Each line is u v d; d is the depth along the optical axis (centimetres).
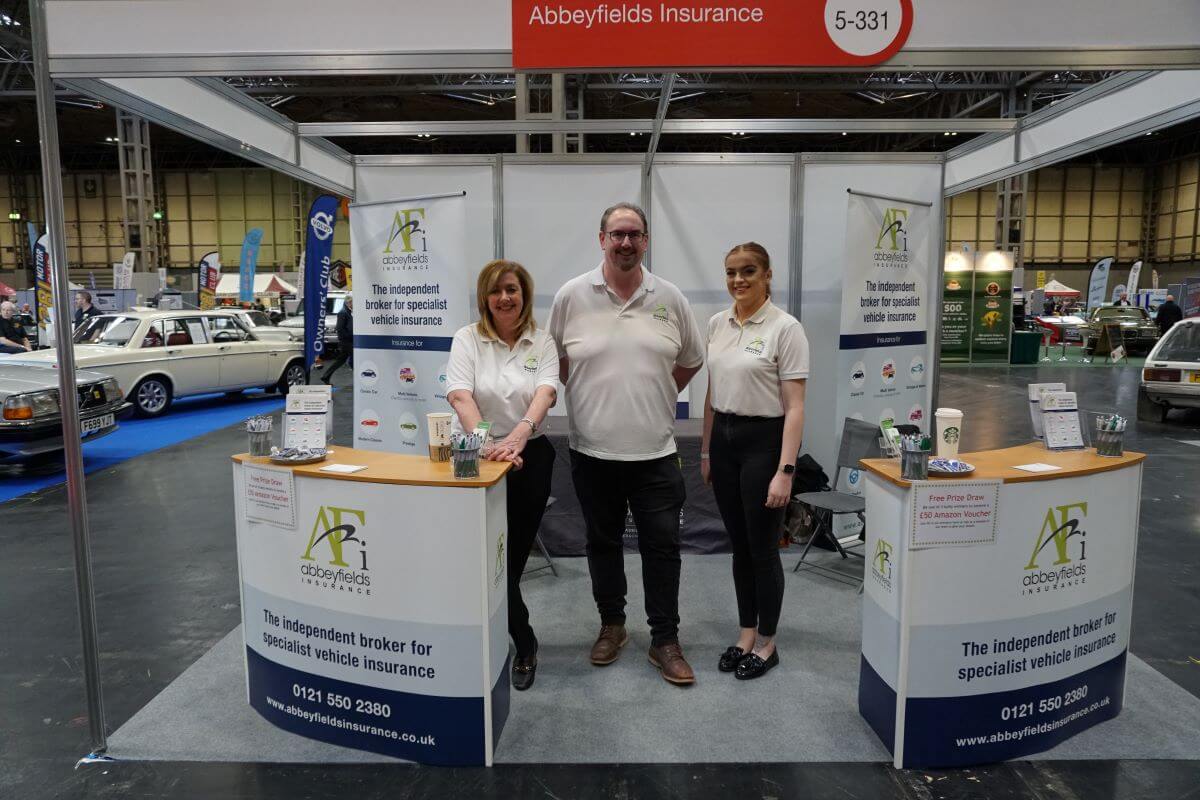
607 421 283
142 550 455
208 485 615
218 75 235
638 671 295
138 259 1599
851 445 415
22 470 654
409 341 415
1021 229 1678
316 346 498
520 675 281
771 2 225
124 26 230
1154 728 251
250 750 242
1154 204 2777
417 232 401
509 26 230
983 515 220
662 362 284
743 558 296
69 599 378
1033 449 266
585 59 229
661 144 2130
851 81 1405
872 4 224
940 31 225
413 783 224
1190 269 2602
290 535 240
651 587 293
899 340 458
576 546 438
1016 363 1675
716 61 227
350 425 919
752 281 278
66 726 258
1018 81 1398
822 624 340
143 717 262
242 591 258
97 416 664
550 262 499
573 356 287
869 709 252
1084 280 2853
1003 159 445
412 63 233
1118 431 250
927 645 224
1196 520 505
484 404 276
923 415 493
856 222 418
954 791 219
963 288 1675
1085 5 224
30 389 614
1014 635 228
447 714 231
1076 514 232
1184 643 321
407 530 225
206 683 288
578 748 241
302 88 1469
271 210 2927
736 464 286
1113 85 354
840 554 434
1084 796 215
